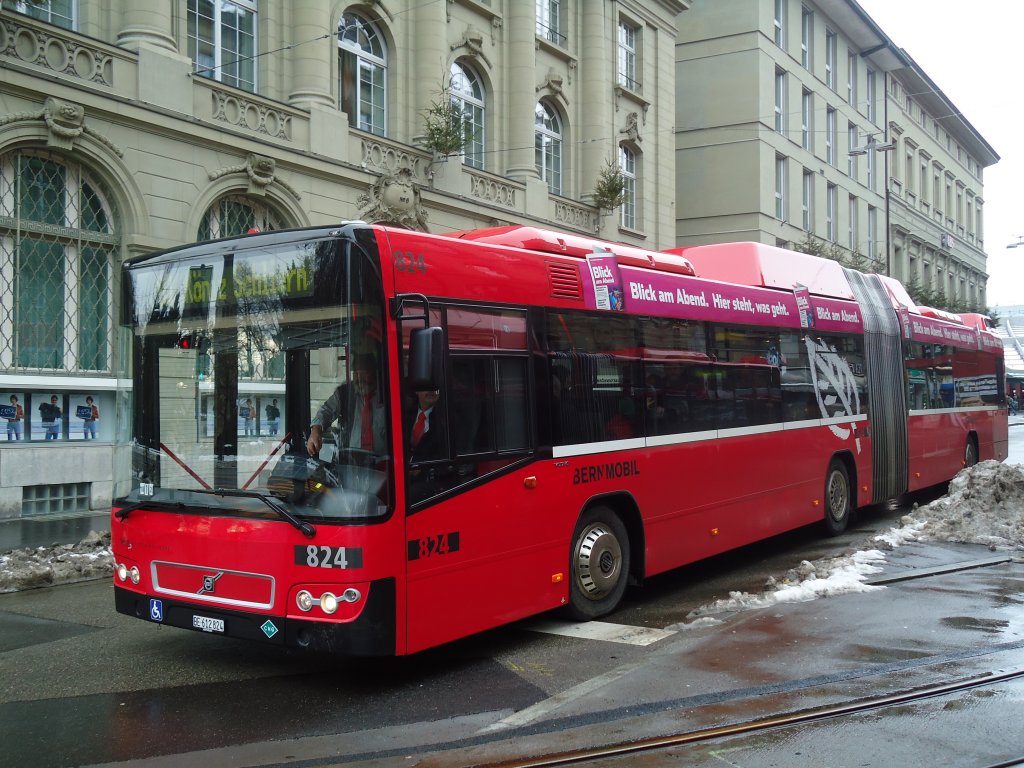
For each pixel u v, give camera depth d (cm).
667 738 491
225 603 589
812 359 1132
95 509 1403
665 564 840
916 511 1195
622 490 784
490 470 646
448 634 601
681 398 874
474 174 2086
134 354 648
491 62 2217
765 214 3338
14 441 1330
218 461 598
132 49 1425
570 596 734
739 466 959
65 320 1373
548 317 717
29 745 504
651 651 668
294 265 584
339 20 1805
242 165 1567
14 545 1089
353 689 599
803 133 3722
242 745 500
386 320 572
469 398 635
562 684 600
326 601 549
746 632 697
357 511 549
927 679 577
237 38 1652
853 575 885
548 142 2459
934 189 5441
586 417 749
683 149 3441
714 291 945
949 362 1616
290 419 576
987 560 958
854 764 455
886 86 4544
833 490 1183
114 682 619
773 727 505
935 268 5438
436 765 466
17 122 1269
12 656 685
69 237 1366
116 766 473
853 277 1327
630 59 2783
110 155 1386
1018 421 5044
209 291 616
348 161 1769
